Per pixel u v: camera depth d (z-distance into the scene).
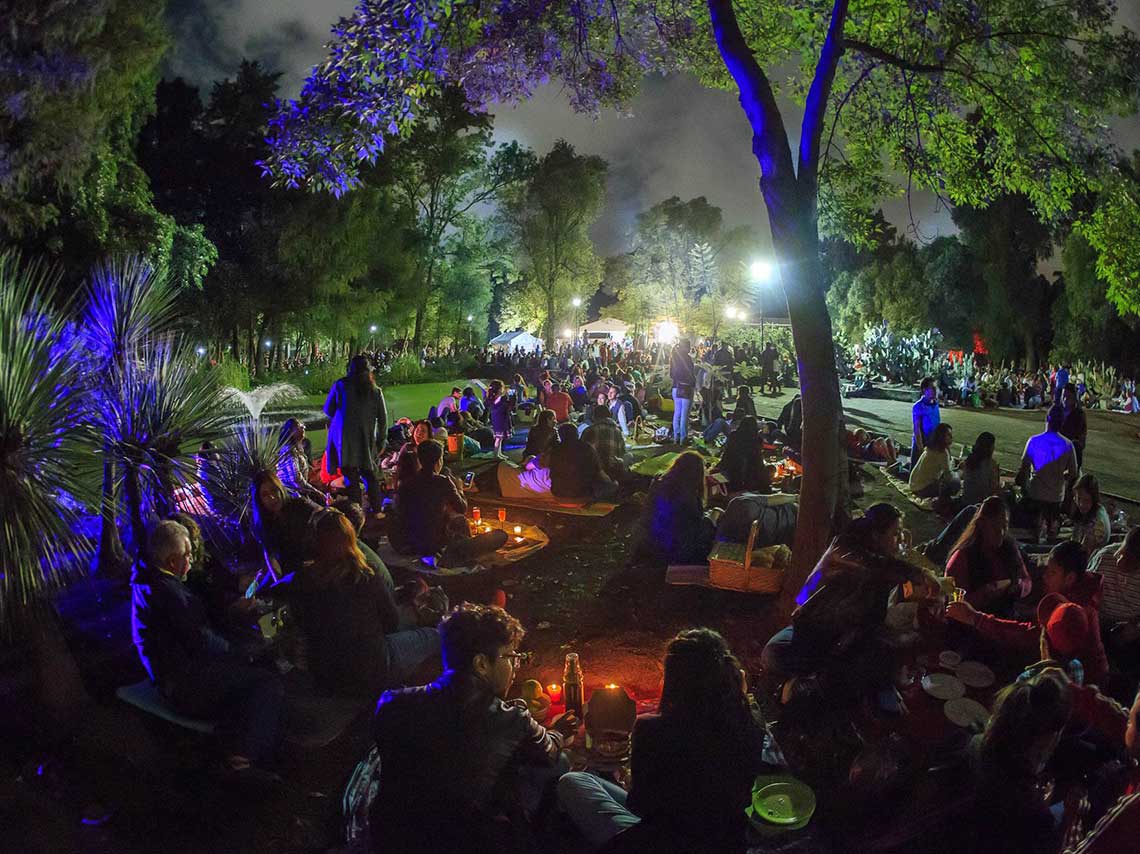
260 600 5.52
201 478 6.31
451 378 41.94
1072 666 4.28
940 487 10.36
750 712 3.00
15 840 3.69
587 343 58.62
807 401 5.98
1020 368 46.94
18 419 3.92
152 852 3.65
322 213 34.81
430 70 6.77
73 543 4.21
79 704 4.58
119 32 16.03
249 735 4.17
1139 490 13.12
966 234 46.53
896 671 4.71
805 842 3.71
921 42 7.58
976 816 2.90
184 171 34.19
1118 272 7.50
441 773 2.99
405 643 5.14
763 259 25.25
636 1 8.70
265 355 41.59
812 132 6.02
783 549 7.01
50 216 15.85
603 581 7.31
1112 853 2.42
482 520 9.22
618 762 4.23
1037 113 7.51
